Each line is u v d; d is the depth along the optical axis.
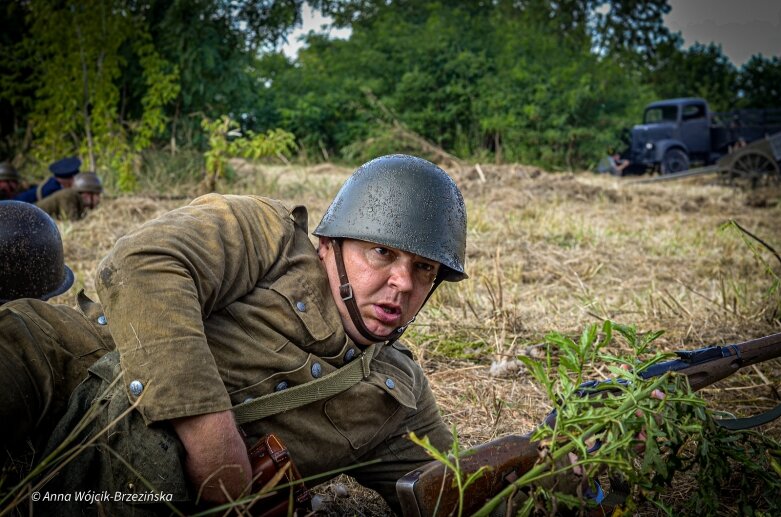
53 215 8.48
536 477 1.77
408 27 26.72
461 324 4.66
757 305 5.16
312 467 2.11
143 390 1.75
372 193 2.07
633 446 1.92
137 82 13.62
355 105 23.41
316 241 6.74
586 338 1.91
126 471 1.79
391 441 2.33
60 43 12.54
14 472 1.97
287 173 16.03
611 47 41.31
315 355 2.07
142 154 13.49
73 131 12.84
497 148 23.09
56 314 2.18
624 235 8.96
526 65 24.48
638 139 21.92
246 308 2.01
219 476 1.79
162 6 13.85
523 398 3.61
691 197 13.48
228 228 2.02
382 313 2.07
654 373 2.33
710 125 21.94
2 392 1.95
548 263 6.84
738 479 2.66
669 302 5.37
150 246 1.83
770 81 37.88
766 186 15.78
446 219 2.10
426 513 1.78
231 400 1.98
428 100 23.70
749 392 3.76
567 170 22.98
